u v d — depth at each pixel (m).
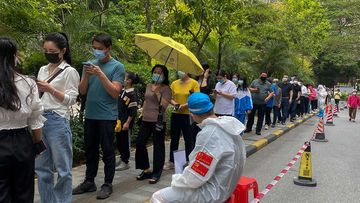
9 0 7.77
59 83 4.28
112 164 5.43
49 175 4.44
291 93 16.17
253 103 12.52
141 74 9.49
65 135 4.36
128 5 11.62
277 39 22.39
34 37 8.50
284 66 22.83
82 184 5.52
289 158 9.49
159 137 6.25
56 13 10.68
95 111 5.30
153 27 10.96
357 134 15.18
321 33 29.58
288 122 17.56
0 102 3.22
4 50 3.30
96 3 13.78
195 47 13.09
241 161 3.29
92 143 5.46
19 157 3.34
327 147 11.45
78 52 8.48
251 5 18.23
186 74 6.92
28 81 3.46
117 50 11.35
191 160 3.24
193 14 10.27
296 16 25.59
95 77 5.27
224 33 12.04
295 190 6.73
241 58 18.31
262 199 6.17
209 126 3.25
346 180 7.54
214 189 3.20
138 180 6.37
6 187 3.35
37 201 5.03
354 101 21.64
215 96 9.32
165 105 6.18
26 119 3.45
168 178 6.60
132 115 6.85
